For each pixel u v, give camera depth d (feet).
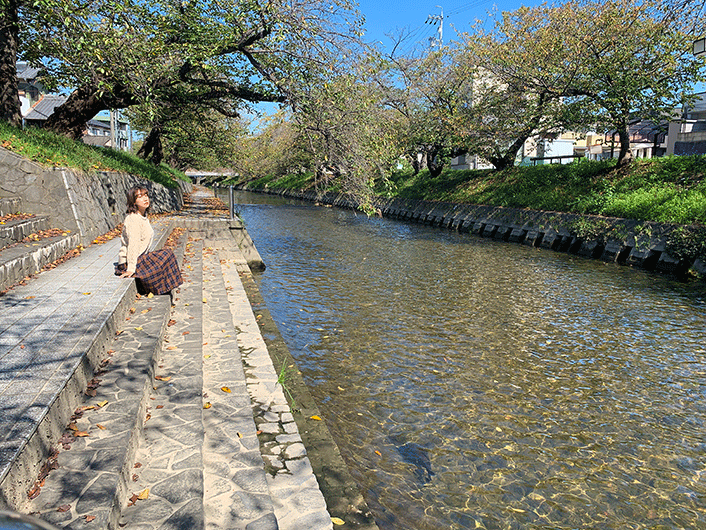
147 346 14.87
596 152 107.14
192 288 25.26
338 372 22.95
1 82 38.37
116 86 41.83
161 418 11.98
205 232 46.47
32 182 27.91
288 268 47.60
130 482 9.50
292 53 38.75
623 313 32.60
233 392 15.02
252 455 11.59
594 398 20.90
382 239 69.10
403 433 17.79
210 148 84.12
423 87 75.46
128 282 19.60
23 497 7.77
